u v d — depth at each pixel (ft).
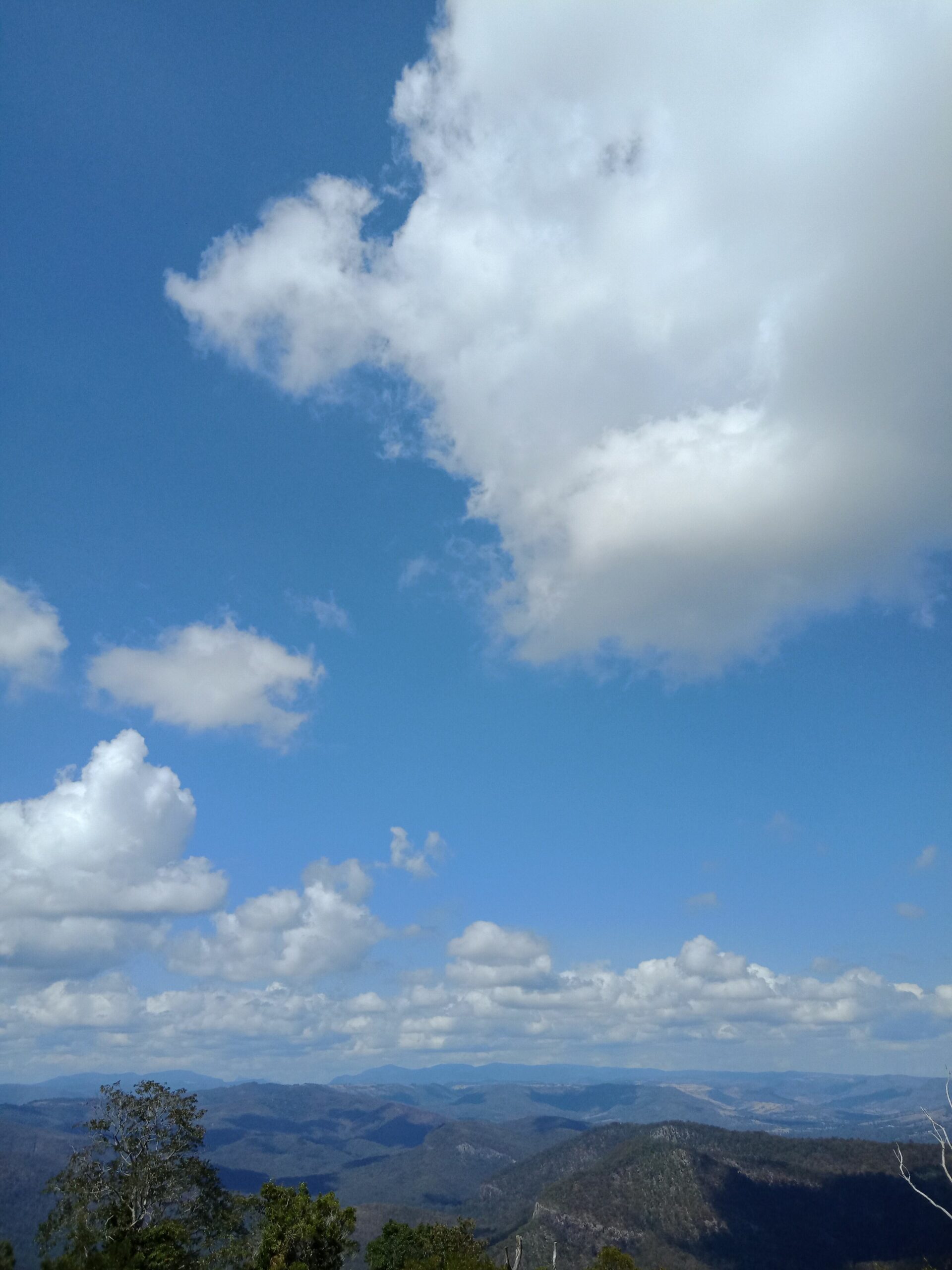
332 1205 199.72
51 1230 205.36
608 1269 237.25
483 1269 238.48
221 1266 209.05
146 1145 219.20
